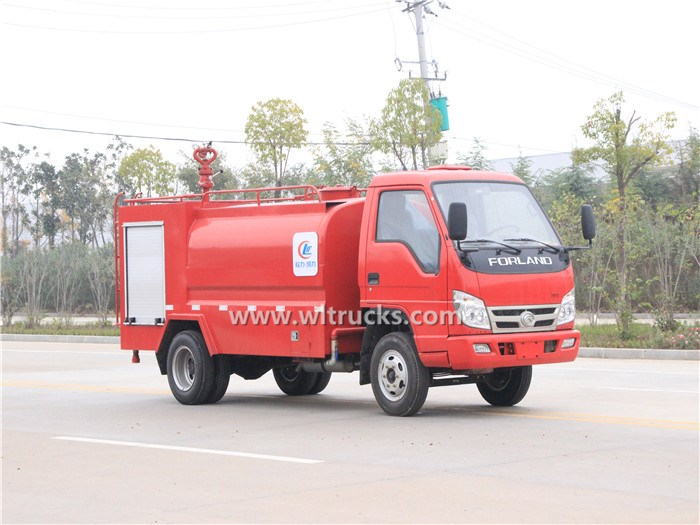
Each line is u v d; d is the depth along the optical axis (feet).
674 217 101.40
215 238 47.85
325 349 43.19
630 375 55.42
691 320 83.71
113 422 42.47
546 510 24.54
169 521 24.50
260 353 45.73
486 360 38.96
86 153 159.22
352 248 43.80
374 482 28.27
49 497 27.68
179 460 32.76
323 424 40.06
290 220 44.96
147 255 50.90
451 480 28.27
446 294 39.19
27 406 48.44
